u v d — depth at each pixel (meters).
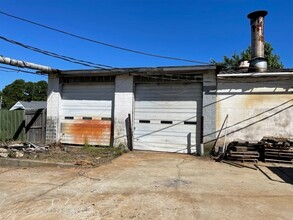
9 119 13.74
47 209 4.92
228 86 10.77
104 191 5.98
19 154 9.61
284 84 10.26
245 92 10.60
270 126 10.34
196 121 11.24
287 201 5.40
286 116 10.20
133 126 12.05
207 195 5.75
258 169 8.28
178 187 6.32
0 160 8.78
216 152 10.66
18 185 6.41
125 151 11.52
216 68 10.61
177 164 9.03
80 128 12.84
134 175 7.42
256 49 11.02
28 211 4.84
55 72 12.57
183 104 11.45
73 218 4.54
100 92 12.63
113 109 12.37
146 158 10.12
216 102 10.85
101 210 4.89
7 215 4.66
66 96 13.15
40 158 9.30
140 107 12.05
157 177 7.23
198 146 11.15
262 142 9.62
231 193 5.90
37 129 13.28
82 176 7.24
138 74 11.84
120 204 5.19
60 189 6.10
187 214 4.72
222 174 7.63
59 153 10.41
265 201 5.39
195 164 9.06
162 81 11.65
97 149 11.53
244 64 11.95
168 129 11.62
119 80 12.20
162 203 5.25
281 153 9.26
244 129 10.56
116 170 8.00
